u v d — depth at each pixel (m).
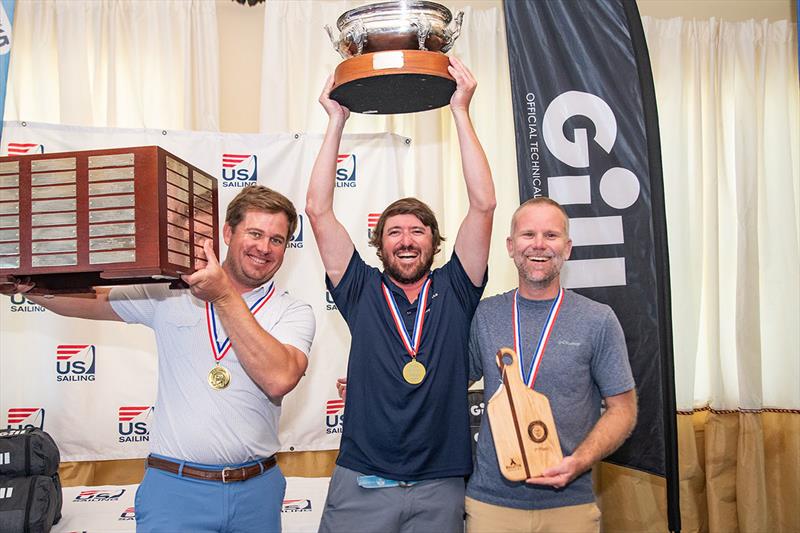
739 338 3.79
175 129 3.61
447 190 3.77
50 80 3.54
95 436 3.24
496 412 2.14
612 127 3.30
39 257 1.88
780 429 3.87
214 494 2.07
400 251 2.31
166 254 1.86
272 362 2.02
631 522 3.60
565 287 3.24
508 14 3.38
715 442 3.77
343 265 2.38
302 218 3.42
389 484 2.15
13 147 3.23
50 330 3.23
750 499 3.71
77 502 2.90
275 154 3.42
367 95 2.29
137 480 3.45
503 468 2.08
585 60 3.34
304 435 3.38
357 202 3.47
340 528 2.17
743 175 3.88
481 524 2.19
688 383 3.73
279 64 3.61
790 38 4.00
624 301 3.21
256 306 2.25
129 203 1.85
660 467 3.10
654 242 3.22
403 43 2.18
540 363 2.23
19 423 3.19
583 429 2.23
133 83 3.56
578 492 2.22
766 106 4.01
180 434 2.09
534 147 3.32
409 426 2.14
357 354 2.27
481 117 3.79
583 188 3.28
